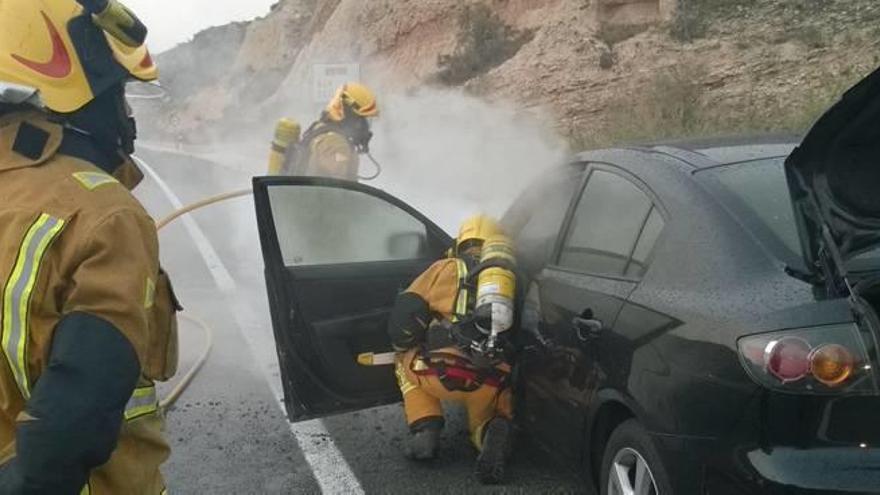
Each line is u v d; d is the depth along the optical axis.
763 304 2.78
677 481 2.92
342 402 4.50
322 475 4.37
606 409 3.42
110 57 1.78
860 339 2.60
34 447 1.49
